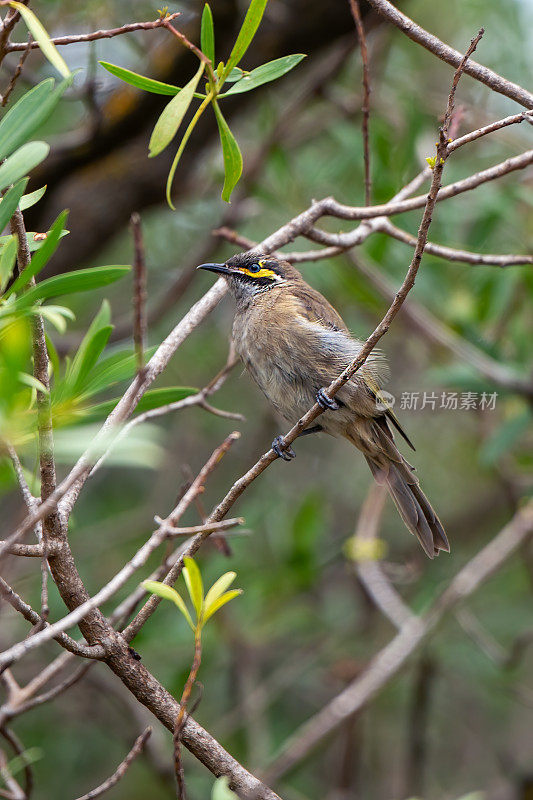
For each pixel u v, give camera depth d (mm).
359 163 12195
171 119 5004
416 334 12484
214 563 12164
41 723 12922
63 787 12992
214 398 15289
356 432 8875
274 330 8789
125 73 5340
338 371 8586
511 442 11422
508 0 13953
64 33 12172
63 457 5094
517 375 11461
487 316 11773
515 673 13875
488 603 15227
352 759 12148
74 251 11859
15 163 4559
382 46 13344
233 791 5668
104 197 11797
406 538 15602
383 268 11547
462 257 8055
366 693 10156
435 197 5336
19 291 5184
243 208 13148
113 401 5117
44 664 12320
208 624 11945
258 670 13898
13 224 5051
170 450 15273
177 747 5234
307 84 12367
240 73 5469
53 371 5641
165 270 15305
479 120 13352
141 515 14359
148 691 5719
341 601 14922
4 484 4961
